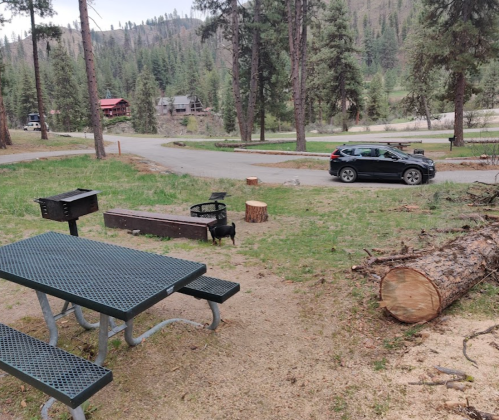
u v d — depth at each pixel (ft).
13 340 11.14
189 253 26.08
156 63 593.83
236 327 15.42
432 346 12.50
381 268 19.97
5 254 14.66
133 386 11.85
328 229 30.48
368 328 14.56
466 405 9.55
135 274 12.42
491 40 90.33
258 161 86.89
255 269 22.44
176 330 15.03
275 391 11.36
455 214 30.12
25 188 52.95
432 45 91.71
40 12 111.86
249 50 142.61
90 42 84.94
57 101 298.15
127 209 37.99
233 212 39.70
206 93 508.53
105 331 11.96
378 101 258.78
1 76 121.39
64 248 15.25
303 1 117.91
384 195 43.01
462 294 15.28
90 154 98.78
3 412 11.00
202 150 116.16
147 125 346.33
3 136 108.68
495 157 67.82
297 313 16.43
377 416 9.77
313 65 221.66
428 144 114.32
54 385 9.04
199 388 11.68
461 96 101.65
